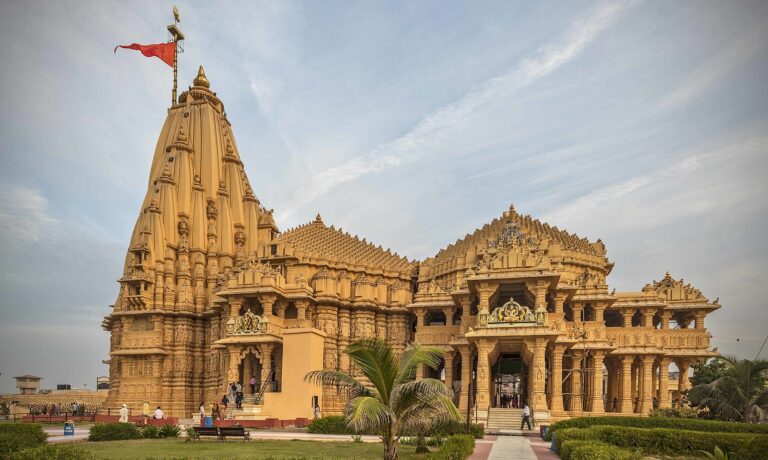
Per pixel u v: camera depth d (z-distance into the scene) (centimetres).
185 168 7538
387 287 6588
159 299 6862
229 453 2844
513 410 4609
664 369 5906
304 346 5319
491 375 5359
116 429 3688
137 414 6581
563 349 4972
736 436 2948
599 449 2333
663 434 3056
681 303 6109
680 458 2956
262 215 7894
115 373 7012
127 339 6850
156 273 6969
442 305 5784
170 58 8788
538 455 2898
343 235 7312
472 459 2680
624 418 3741
